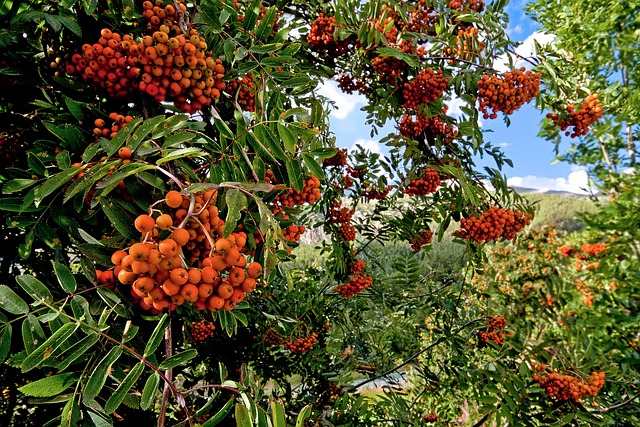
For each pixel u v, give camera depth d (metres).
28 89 1.93
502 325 4.57
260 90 1.55
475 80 2.84
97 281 1.21
